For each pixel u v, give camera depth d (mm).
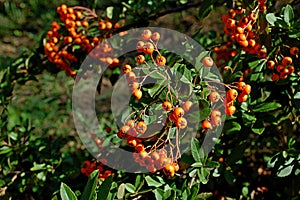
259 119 742
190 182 704
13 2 2564
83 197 628
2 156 888
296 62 761
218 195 856
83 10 927
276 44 730
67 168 859
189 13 1259
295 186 812
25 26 2510
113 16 868
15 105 1644
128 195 688
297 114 790
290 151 751
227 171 747
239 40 701
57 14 968
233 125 721
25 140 916
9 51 2291
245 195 842
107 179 635
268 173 899
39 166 847
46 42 942
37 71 980
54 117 1608
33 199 883
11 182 868
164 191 668
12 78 977
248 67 761
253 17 701
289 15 717
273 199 873
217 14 1193
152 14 916
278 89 776
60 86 1673
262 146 893
